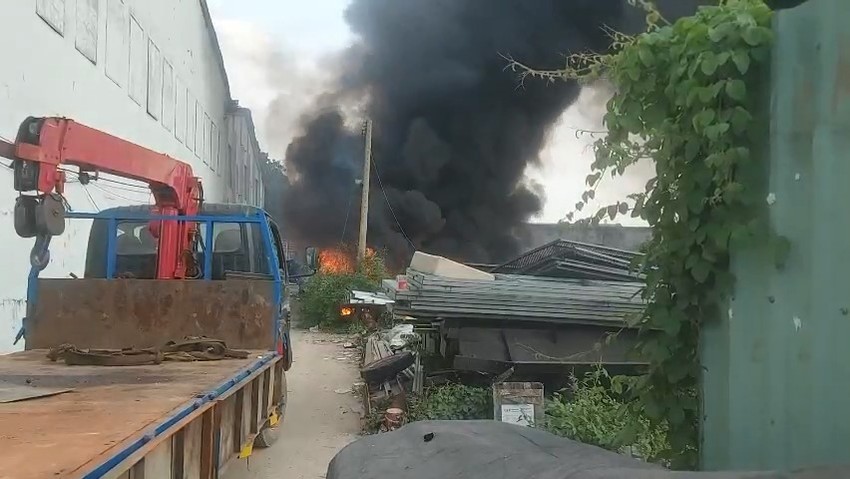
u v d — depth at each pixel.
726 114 2.38
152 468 2.73
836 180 2.00
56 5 8.48
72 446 2.45
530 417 6.67
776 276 2.27
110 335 5.50
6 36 7.10
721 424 2.57
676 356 2.81
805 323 2.12
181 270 6.29
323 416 8.88
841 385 1.96
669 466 2.97
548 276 9.10
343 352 14.41
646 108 2.74
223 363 4.84
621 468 1.84
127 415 3.00
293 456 7.05
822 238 2.06
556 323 7.43
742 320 2.43
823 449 2.02
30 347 5.42
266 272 7.21
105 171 4.90
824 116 2.05
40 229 3.99
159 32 14.58
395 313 7.51
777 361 2.26
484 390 7.23
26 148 3.88
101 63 10.38
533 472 1.91
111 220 5.84
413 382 8.49
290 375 11.80
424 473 2.09
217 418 3.75
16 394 3.50
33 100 7.79
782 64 2.27
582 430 5.96
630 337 7.25
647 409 2.89
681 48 2.56
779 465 2.22
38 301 5.46
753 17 2.39
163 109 15.05
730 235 2.43
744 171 2.41
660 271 2.79
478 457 2.10
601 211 2.97
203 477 3.50
